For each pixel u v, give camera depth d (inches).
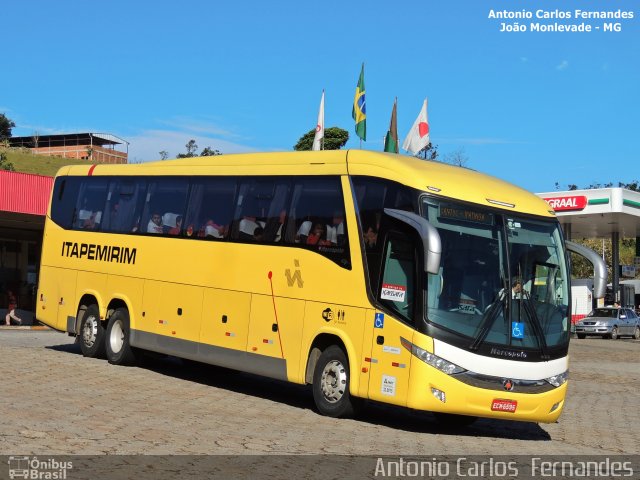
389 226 517.3
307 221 574.6
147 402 544.7
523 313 514.9
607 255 3698.3
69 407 496.7
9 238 1716.3
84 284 783.1
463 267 502.9
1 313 1512.1
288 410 560.4
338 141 2810.0
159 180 721.0
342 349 539.8
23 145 4082.2
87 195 800.9
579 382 915.4
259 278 601.9
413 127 1226.0
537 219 542.6
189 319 659.4
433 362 485.4
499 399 498.0
